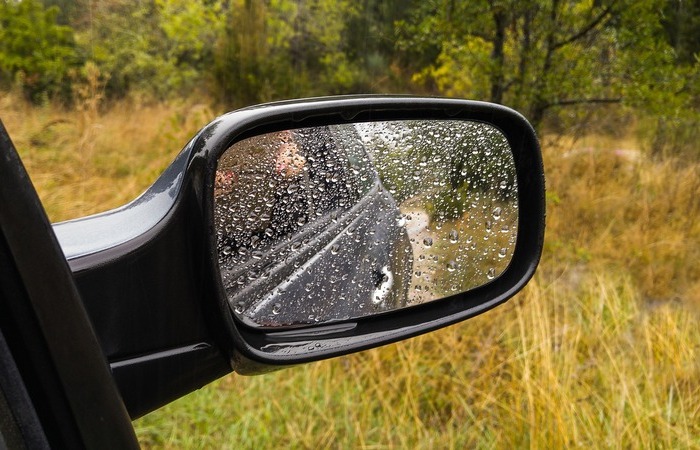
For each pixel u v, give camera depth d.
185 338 0.65
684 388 2.69
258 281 0.80
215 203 0.72
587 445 2.24
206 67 11.14
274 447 2.43
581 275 4.05
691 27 5.81
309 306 0.88
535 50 5.45
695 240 4.86
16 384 0.54
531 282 3.34
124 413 0.61
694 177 5.79
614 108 7.12
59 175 5.20
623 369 2.61
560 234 4.88
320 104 0.81
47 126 6.34
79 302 0.57
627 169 6.48
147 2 11.52
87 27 11.30
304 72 10.25
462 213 1.08
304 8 10.37
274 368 0.73
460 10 5.35
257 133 0.78
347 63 9.62
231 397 2.65
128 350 0.62
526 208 1.04
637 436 2.28
